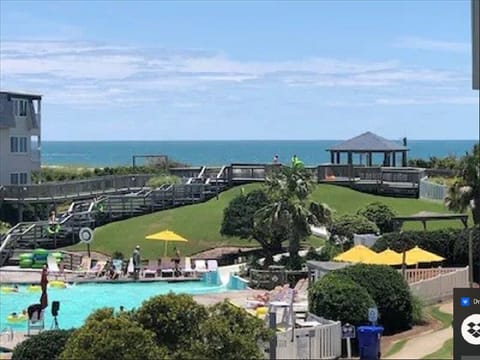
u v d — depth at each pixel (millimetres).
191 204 57781
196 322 16719
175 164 81125
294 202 41188
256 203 44531
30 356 19781
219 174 61312
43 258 45156
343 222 44219
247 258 45281
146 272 42844
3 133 62594
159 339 16453
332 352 23859
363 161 82938
